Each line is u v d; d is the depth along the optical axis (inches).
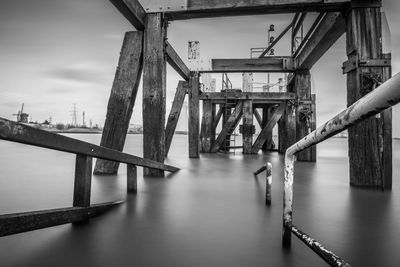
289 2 196.9
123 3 172.6
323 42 269.4
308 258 76.0
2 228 65.8
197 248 82.2
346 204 141.4
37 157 494.6
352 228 103.8
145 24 209.3
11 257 73.5
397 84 29.0
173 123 431.5
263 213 122.3
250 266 71.3
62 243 83.4
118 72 207.3
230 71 410.0
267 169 140.6
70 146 87.5
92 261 72.2
